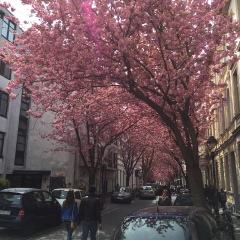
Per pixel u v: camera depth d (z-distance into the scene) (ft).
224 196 56.85
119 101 50.44
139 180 220.23
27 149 86.43
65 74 33.12
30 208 35.12
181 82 35.37
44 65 33.55
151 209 16.78
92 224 24.30
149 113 54.29
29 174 81.71
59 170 83.35
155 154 148.36
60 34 30.53
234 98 58.85
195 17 31.68
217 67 40.27
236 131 55.72
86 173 97.91
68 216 25.11
